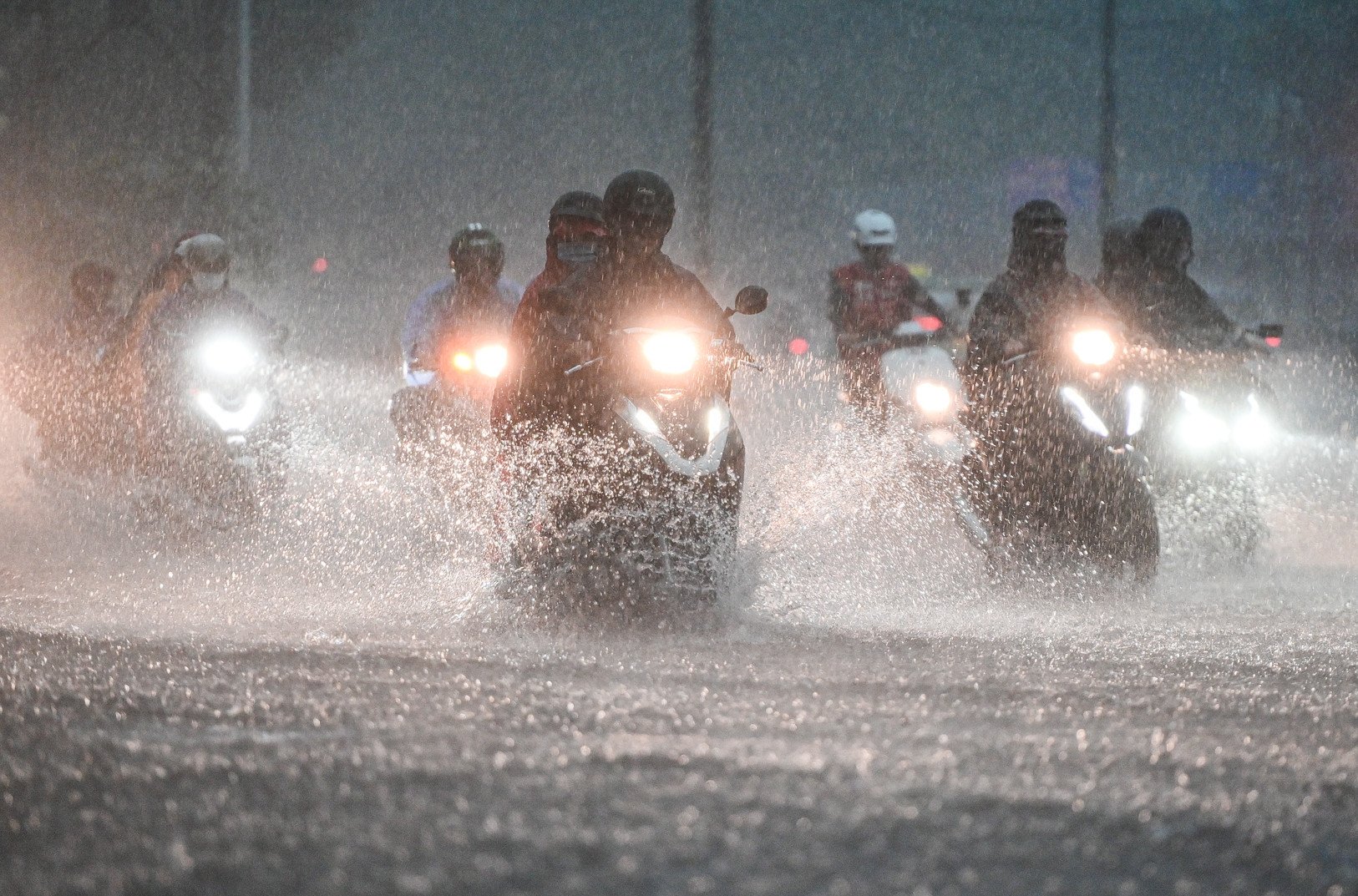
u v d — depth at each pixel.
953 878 11.60
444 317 37.62
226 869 11.80
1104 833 12.75
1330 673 20.72
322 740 15.91
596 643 22.89
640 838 12.43
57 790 14.05
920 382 32.22
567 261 28.58
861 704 17.95
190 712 17.33
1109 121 142.62
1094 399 29.55
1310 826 13.07
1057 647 22.75
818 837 12.48
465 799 13.55
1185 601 29.11
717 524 24.62
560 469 24.66
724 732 16.27
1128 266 35.97
